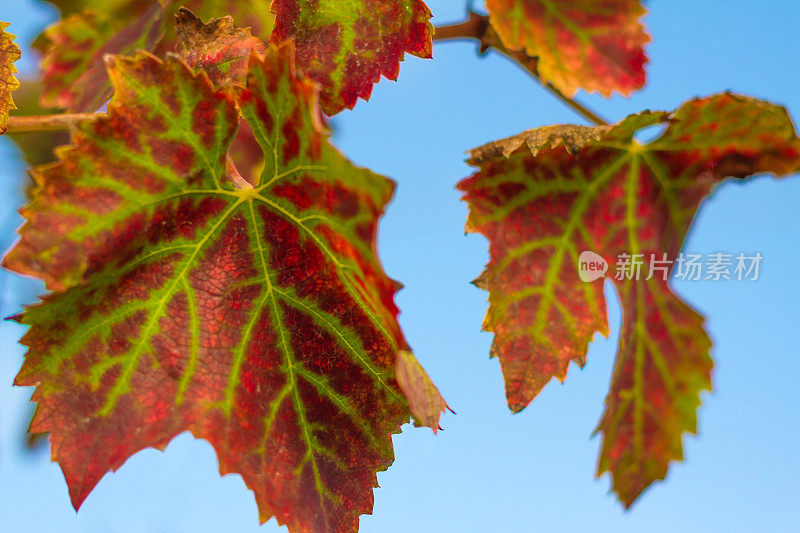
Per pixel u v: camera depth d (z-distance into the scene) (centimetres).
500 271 65
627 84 66
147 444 60
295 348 62
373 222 58
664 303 67
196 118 59
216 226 61
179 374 61
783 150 65
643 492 65
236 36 63
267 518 61
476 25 67
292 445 61
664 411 66
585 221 66
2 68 62
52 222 59
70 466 59
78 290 59
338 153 57
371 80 63
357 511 61
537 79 67
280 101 59
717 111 64
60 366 59
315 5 63
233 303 61
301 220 60
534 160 64
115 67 59
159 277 60
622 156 65
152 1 71
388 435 61
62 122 61
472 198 64
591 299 66
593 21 65
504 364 65
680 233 67
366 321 61
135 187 59
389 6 63
